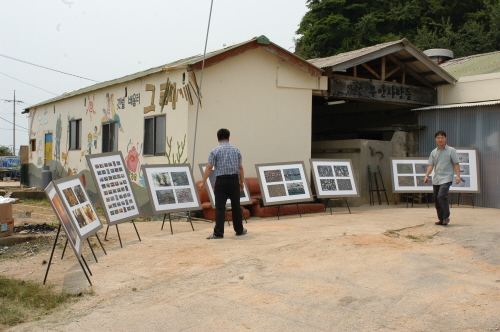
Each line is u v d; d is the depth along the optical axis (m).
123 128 13.60
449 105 13.77
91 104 15.65
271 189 10.77
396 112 15.82
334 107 18.20
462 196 13.38
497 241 7.58
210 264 6.38
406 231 8.50
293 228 9.05
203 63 10.50
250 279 5.67
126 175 8.41
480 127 12.96
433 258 6.48
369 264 6.15
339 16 31.48
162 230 9.29
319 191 11.16
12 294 5.27
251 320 4.42
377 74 14.31
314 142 14.76
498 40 28.80
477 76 13.77
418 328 4.16
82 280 5.92
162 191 9.02
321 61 14.17
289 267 6.11
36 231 8.84
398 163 12.93
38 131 20.42
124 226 9.95
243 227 8.89
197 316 4.56
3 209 8.01
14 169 30.36
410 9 32.34
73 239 5.71
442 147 9.17
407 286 5.26
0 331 4.33
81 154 16.36
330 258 6.48
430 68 13.77
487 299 4.83
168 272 6.12
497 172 12.57
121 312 4.78
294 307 4.71
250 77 11.68
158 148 11.99
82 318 4.65
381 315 4.46
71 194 6.42
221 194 8.16
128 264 6.57
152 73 11.80
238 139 11.55
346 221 9.87
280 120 12.18
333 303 4.79
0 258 7.09
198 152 10.91
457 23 33.25
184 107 10.90
